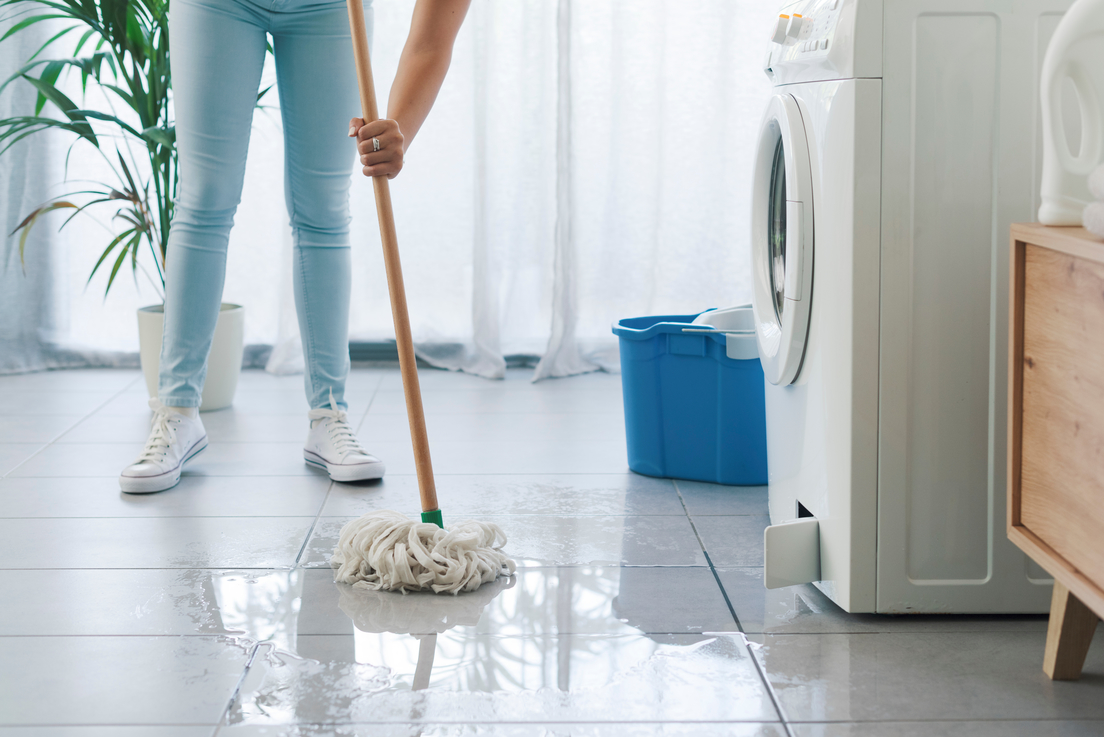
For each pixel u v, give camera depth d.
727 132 2.63
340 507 1.63
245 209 2.65
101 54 2.24
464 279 2.71
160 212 2.30
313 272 1.80
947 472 1.19
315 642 1.16
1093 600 0.92
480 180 2.57
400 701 1.03
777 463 1.44
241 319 2.31
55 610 1.24
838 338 1.18
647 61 2.60
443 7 1.43
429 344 2.73
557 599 1.28
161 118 2.49
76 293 2.70
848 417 1.18
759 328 1.46
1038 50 1.12
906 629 1.20
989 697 1.04
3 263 2.59
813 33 1.20
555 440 2.05
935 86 1.12
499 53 2.60
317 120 1.73
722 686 1.06
